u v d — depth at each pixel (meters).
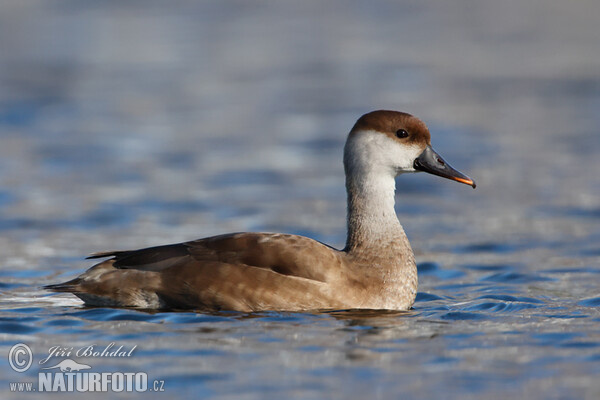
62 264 13.22
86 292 10.25
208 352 8.62
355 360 8.45
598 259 13.49
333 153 21.89
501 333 9.34
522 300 11.01
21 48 36.84
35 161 20.62
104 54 35.78
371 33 41.41
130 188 18.44
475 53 36.41
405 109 26.48
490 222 16.02
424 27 42.84
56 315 9.86
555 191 18.00
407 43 38.88
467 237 15.06
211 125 24.89
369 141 10.77
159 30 41.50
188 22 43.72
